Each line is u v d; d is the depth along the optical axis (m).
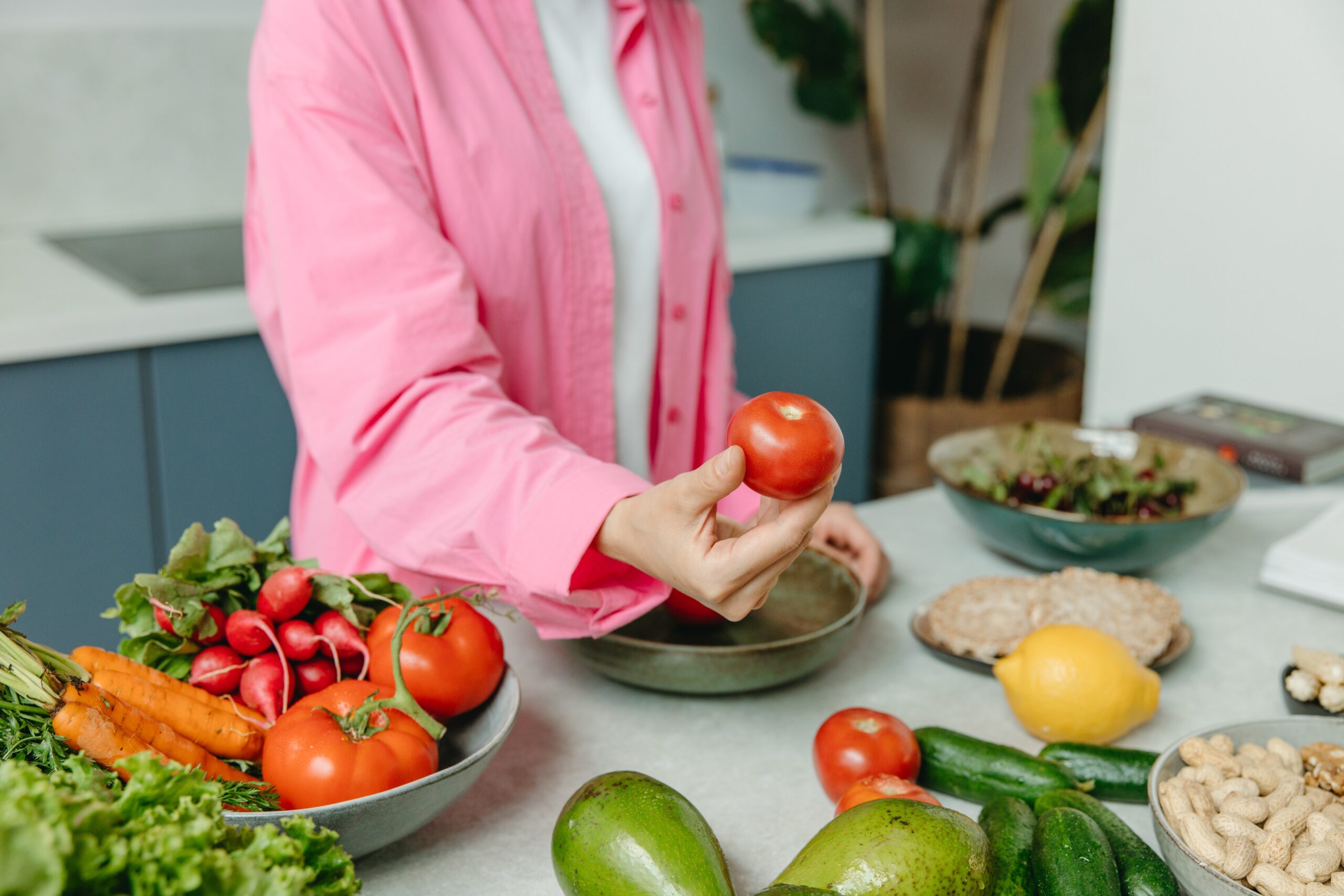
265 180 0.89
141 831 0.43
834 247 2.44
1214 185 1.82
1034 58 3.08
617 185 1.10
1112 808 0.72
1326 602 1.02
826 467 0.55
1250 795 0.64
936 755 0.73
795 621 0.92
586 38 1.10
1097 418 1.90
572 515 0.70
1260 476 1.36
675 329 1.17
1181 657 0.92
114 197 2.25
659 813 0.57
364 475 0.83
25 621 1.71
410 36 0.93
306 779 0.60
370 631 0.73
